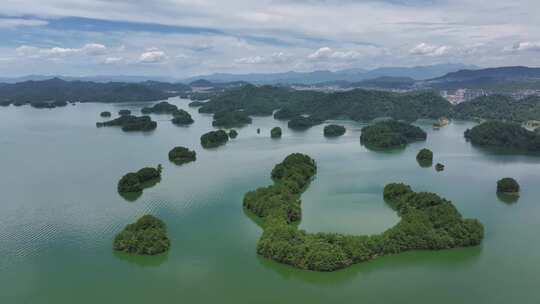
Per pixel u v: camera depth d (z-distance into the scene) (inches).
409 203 6112.2
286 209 5807.1
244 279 4426.7
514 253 4985.2
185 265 4699.8
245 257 4862.2
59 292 4217.5
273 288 4279.0
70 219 5994.1
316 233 5241.1
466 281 4399.6
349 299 4104.3
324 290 4259.4
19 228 5679.1
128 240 5039.4
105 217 6067.9
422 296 4148.6
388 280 4421.8
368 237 4960.6
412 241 4972.9
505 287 4293.8
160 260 4813.0
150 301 4065.0
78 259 4847.4
